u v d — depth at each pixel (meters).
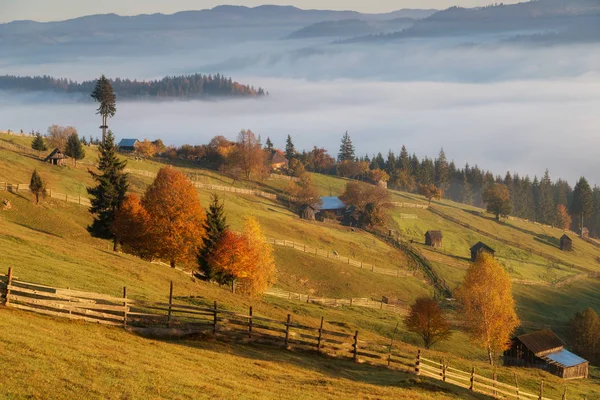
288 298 87.25
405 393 35.00
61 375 23.75
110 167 83.88
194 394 25.36
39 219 94.31
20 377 22.55
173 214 71.81
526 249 170.00
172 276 62.78
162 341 34.53
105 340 30.91
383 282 112.88
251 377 31.27
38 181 99.00
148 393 24.23
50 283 41.66
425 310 74.88
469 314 74.62
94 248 64.31
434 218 189.38
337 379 35.09
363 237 147.50
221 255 70.12
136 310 39.91
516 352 82.31
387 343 57.31
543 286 134.50
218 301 56.19
